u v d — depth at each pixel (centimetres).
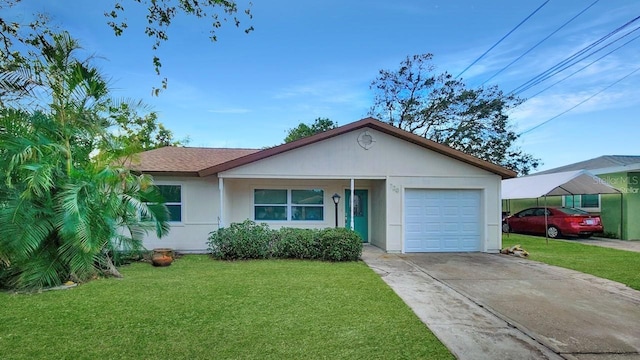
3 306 543
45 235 656
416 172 1116
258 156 1055
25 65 685
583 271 833
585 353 396
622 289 670
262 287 659
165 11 555
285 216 1264
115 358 371
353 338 427
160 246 1116
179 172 1091
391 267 873
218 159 1282
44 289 641
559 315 521
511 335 443
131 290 636
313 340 420
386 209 1109
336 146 1095
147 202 878
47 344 405
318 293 621
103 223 714
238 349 394
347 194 1298
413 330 455
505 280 741
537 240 1445
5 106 711
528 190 1396
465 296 618
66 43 700
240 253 958
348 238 948
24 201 647
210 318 491
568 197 1739
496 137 2511
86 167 754
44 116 716
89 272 719
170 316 498
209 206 1132
